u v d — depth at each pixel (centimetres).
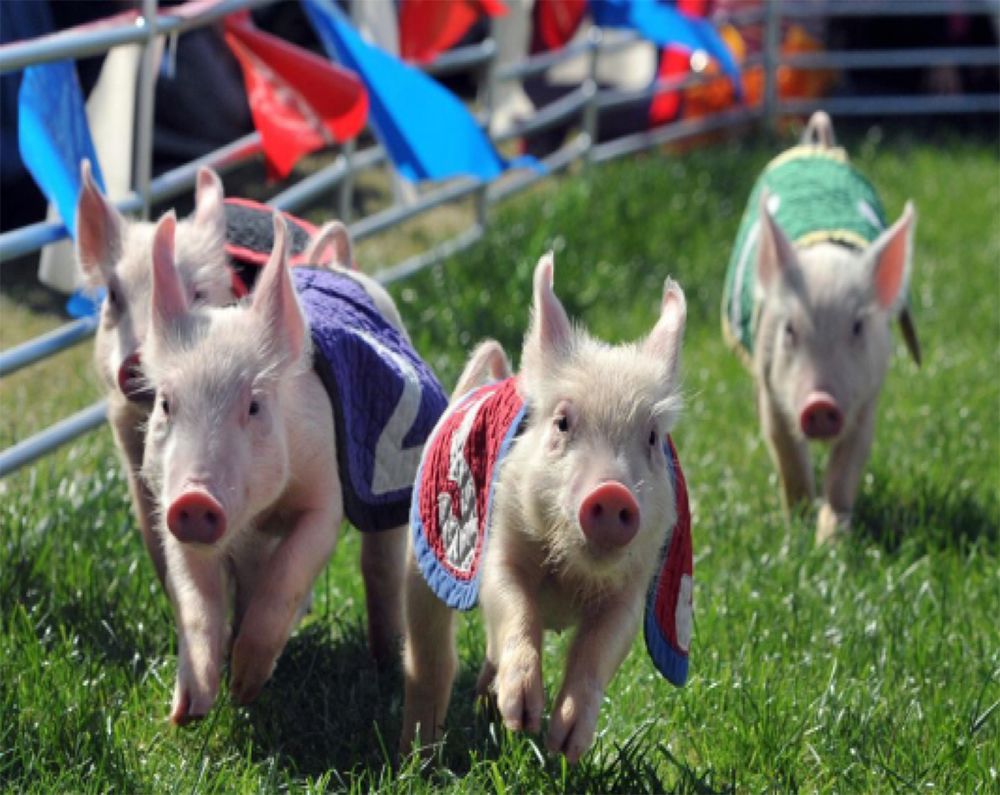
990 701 567
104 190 721
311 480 538
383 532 585
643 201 1334
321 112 791
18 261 1022
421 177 838
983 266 1233
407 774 488
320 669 580
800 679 573
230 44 802
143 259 605
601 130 1620
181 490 476
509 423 478
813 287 765
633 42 1516
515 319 1015
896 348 1029
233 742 524
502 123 1545
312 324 556
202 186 639
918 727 543
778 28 1733
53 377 892
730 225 1320
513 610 468
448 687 519
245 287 634
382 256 1180
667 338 481
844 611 642
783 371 767
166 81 1086
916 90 1898
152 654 582
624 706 554
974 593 665
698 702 552
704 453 839
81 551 642
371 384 566
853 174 911
